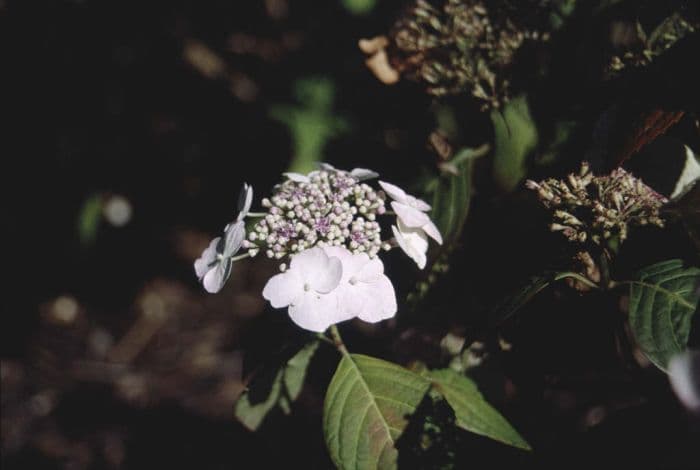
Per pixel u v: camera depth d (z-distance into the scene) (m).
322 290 0.59
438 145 0.69
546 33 0.68
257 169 1.43
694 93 0.62
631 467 0.61
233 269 1.69
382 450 0.60
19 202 1.59
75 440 1.37
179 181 1.60
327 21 1.31
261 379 0.68
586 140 0.66
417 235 0.64
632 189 0.60
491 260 0.68
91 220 1.55
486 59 0.69
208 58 1.44
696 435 0.58
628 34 0.66
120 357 1.55
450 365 0.68
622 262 0.62
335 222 0.61
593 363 0.65
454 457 0.61
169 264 1.69
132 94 1.49
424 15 0.70
